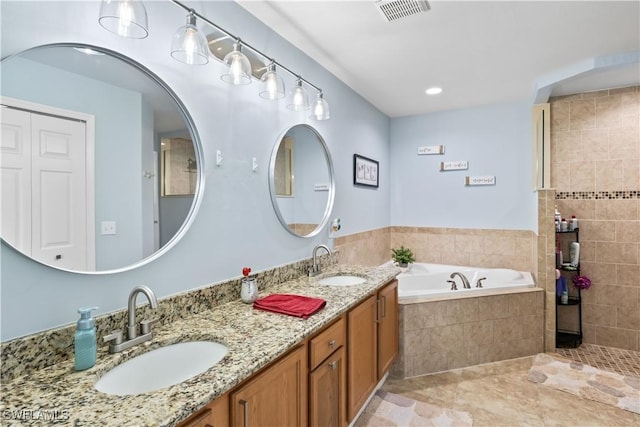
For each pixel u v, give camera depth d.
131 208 1.25
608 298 3.08
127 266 1.24
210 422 0.92
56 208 1.04
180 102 1.44
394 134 4.09
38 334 0.99
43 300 1.01
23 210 0.97
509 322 2.78
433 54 2.37
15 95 0.95
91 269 1.13
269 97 1.80
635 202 2.97
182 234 1.45
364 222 3.35
